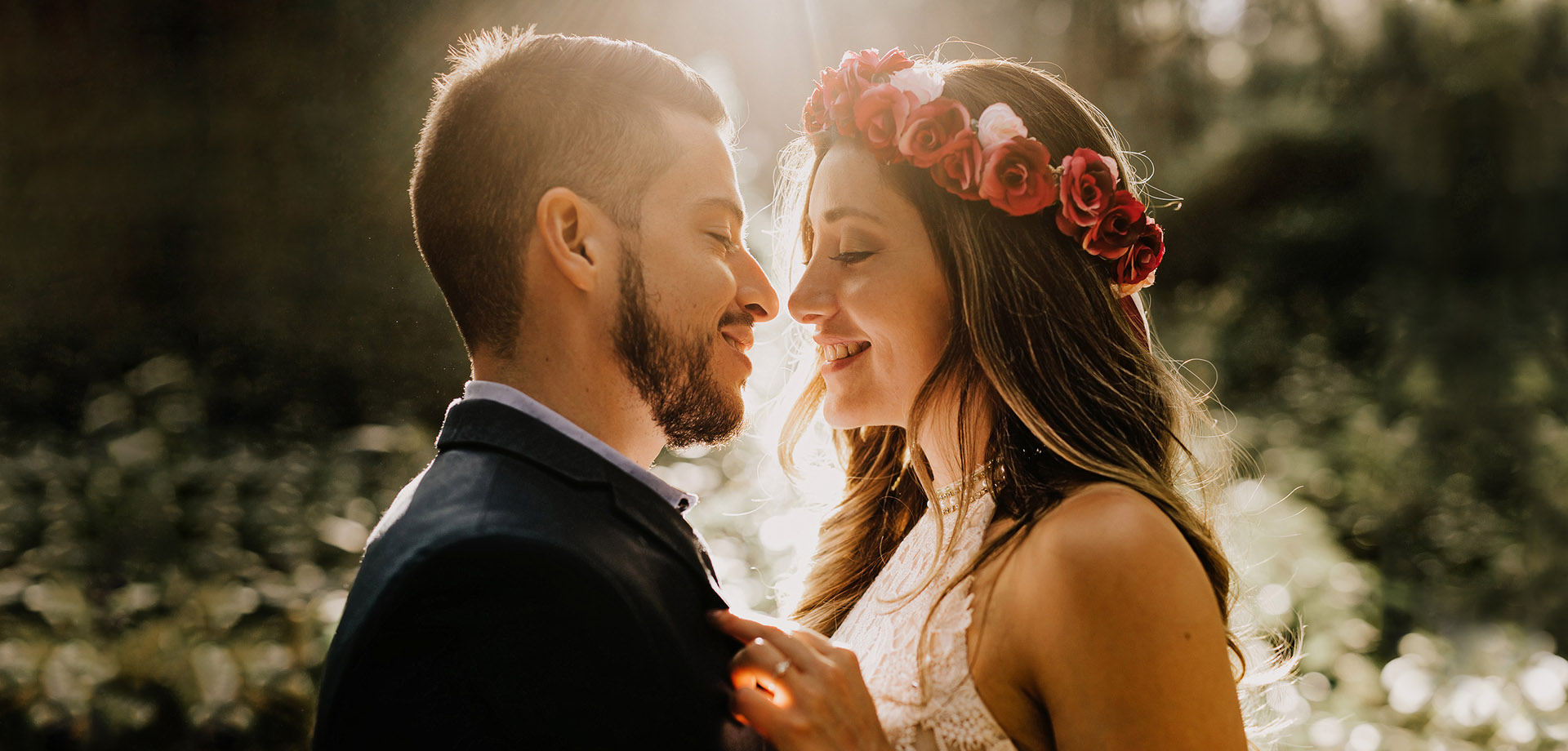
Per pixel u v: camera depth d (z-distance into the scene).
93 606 3.60
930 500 1.62
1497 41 8.60
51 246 6.41
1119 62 13.43
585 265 1.47
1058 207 1.58
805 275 1.69
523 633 1.22
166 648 3.36
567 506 1.33
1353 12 11.30
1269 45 13.19
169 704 3.28
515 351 1.50
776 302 1.66
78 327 6.31
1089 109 1.74
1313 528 4.76
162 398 5.08
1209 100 13.53
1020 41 13.05
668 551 1.40
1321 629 4.09
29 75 6.48
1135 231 1.57
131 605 3.54
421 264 6.26
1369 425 7.21
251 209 6.37
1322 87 12.51
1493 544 5.77
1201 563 1.47
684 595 1.37
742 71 8.23
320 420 5.99
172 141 6.39
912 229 1.61
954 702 1.38
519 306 1.49
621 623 1.23
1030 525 1.42
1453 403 7.21
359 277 6.26
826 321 1.68
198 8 6.39
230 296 6.32
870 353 1.69
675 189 1.52
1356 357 10.16
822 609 2.04
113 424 4.71
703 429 1.59
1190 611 1.29
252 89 6.38
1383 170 9.81
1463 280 8.80
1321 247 11.57
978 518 1.54
